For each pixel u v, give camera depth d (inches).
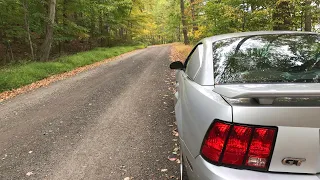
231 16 382.9
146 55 936.9
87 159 149.8
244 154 65.6
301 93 61.5
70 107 259.9
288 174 64.6
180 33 2454.5
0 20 698.8
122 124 204.4
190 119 86.0
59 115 234.7
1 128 208.1
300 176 64.2
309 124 62.8
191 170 81.3
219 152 68.0
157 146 162.4
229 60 99.2
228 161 67.0
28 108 265.1
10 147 170.4
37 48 864.9
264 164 64.9
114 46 1396.4
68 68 571.2
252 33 120.5
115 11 1199.6
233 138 66.3
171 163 141.1
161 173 131.9
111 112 237.0
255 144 64.7
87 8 960.3
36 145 171.8
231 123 66.5
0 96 334.3
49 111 249.4
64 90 348.5
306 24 375.6
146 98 282.5
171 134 180.1
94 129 196.4
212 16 424.5
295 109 62.8
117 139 175.8
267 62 96.0
